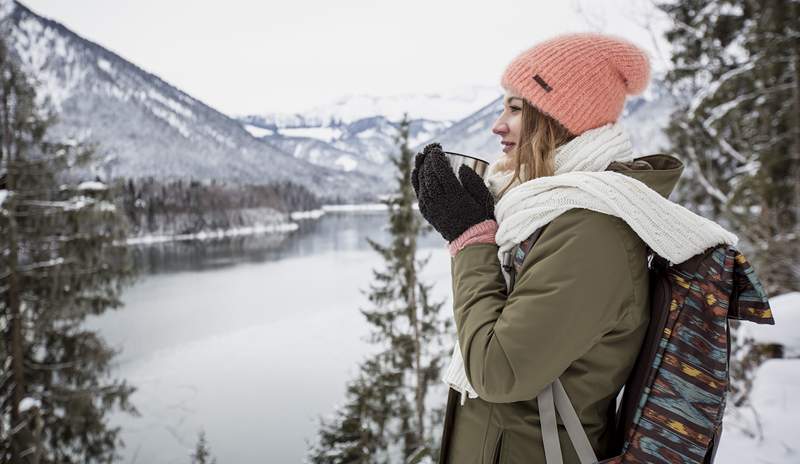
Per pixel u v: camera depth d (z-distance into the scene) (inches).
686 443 28.6
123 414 701.9
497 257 32.4
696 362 29.2
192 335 1085.1
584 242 28.1
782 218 229.8
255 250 2655.0
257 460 575.5
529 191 31.0
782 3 242.7
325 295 1472.7
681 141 292.4
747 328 134.6
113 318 1227.9
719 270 29.9
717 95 267.3
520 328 27.7
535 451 31.1
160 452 597.3
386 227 442.3
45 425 341.4
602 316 27.9
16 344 335.0
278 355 950.4
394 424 477.1
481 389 29.8
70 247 344.2
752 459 84.9
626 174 30.6
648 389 29.7
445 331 445.1
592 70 32.8
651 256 34.1
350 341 1027.9
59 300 341.7
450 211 33.2
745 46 263.3
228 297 1476.4
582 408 29.8
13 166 335.3
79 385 357.4
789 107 247.4
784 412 98.4
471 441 33.8
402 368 438.6
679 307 29.9
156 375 852.6
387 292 443.8
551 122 34.2
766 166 243.0
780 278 204.7
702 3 297.1
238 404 733.3
